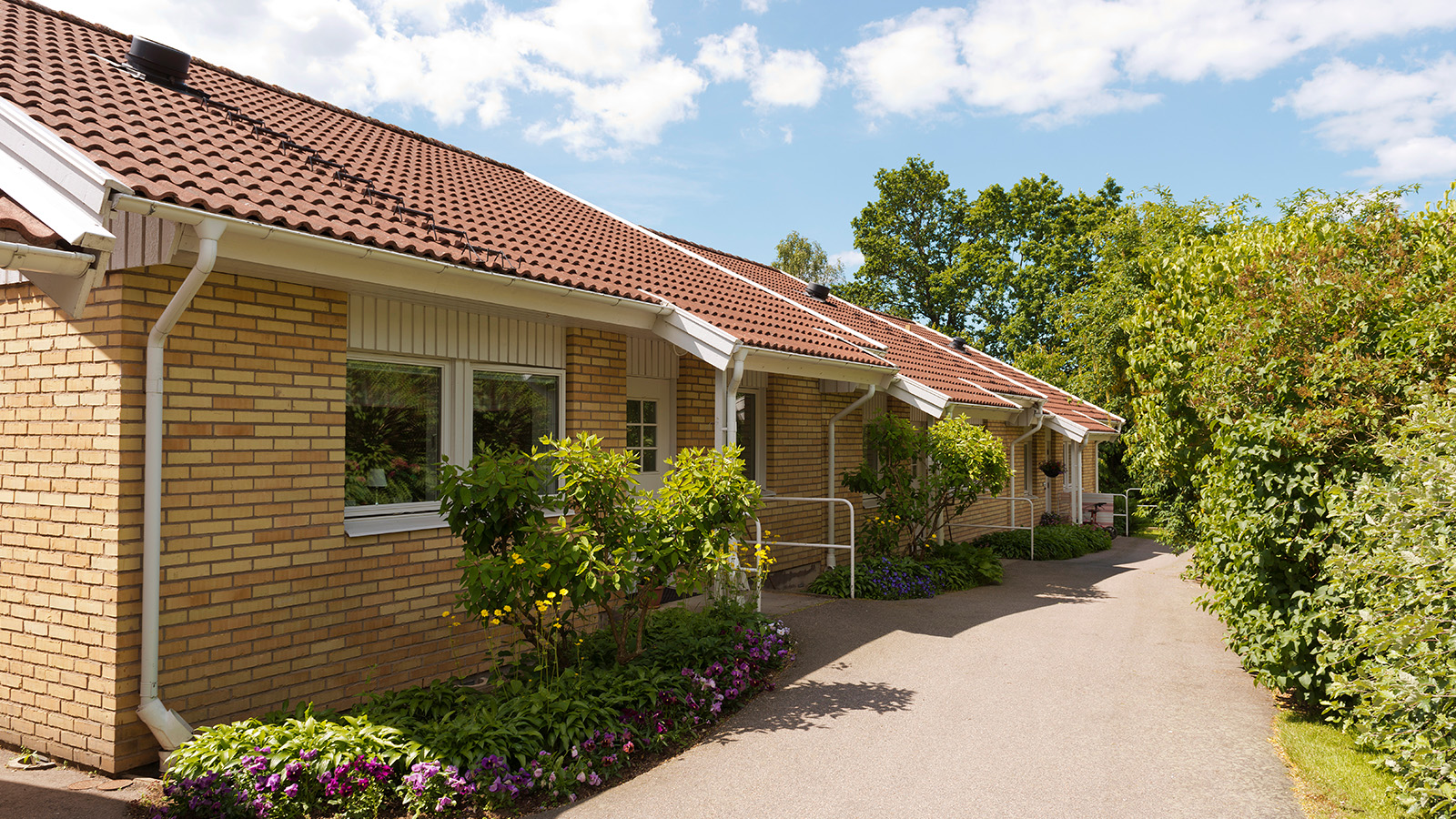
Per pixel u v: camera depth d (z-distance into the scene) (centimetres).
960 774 489
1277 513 596
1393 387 564
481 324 694
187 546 490
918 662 748
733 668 637
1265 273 714
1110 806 445
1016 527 1808
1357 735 522
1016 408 1609
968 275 3838
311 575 558
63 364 493
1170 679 701
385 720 494
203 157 552
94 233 374
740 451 659
